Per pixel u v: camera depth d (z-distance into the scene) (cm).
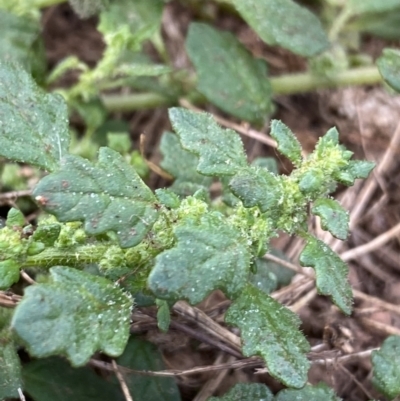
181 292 14
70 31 23
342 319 19
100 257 15
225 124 21
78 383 16
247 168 15
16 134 16
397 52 19
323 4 23
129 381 17
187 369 17
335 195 21
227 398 16
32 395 16
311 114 23
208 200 18
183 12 24
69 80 23
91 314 14
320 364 18
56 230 15
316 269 15
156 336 17
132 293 15
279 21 19
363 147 22
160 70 19
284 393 16
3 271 15
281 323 15
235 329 17
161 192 15
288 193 15
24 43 19
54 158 16
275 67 23
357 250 20
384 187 21
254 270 15
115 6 20
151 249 15
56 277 14
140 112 22
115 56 19
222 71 20
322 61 21
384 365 16
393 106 22
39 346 13
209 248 14
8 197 18
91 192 14
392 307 19
